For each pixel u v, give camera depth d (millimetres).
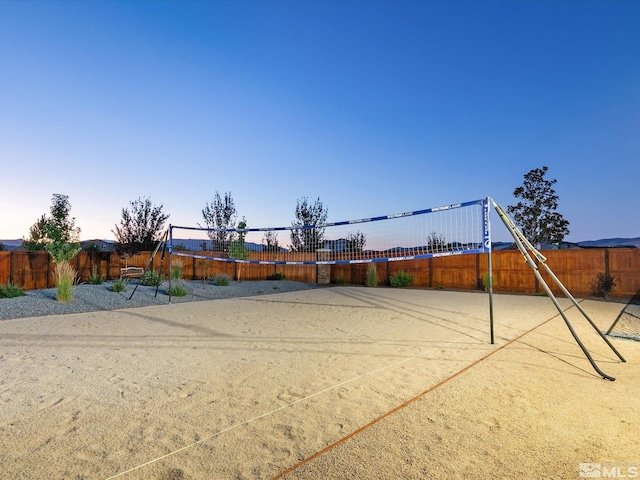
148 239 17984
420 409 3201
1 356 4910
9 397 3477
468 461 2383
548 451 2514
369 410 3197
